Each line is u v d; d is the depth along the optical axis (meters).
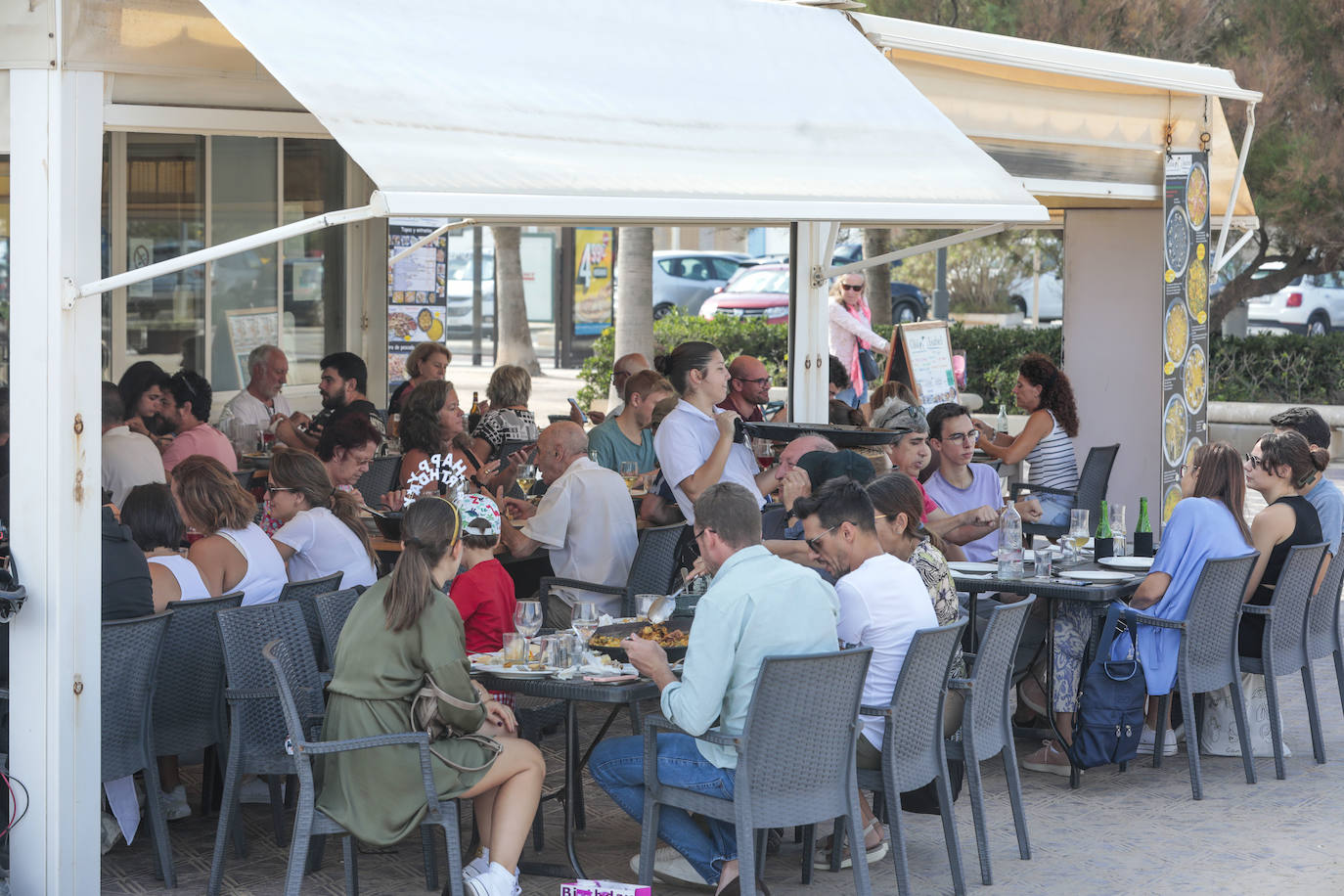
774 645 6.54
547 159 6.84
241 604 7.85
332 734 6.73
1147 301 14.95
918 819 8.68
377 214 5.95
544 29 8.24
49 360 6.46
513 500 11.41
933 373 17.64
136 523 7.99
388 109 6.60
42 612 6.53
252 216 17.28
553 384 33.94
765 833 6.96
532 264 45.00
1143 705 9.13
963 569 9.86
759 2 10.32
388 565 10.23
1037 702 9.88
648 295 26.12
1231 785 9.34
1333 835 8.40
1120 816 8.74
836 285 19.75
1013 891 7.52
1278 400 25.09
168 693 7.57
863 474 9.05
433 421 11.38
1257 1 22.02
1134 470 15.18
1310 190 21.41
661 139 7.76
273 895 7.22
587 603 7.79
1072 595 9.11
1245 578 9.30
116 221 15.43
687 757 6.73
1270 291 24.61
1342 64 21.38
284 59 6.61
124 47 6.72
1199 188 14.20
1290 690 11.75
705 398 10.05
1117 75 12.96
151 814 7.28
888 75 10.28
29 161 6.44
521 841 6.89
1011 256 29.72
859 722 6.89
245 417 14.58
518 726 8.06
